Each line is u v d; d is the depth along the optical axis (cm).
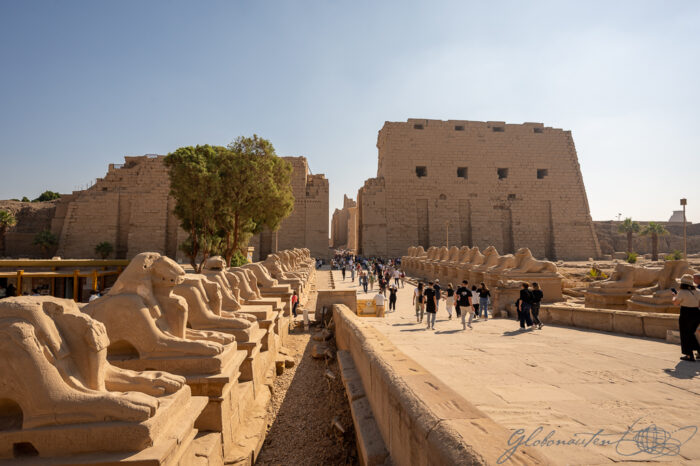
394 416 333
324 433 595
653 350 625
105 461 289
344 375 604
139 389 356
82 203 4353
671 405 354
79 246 4278
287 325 1202
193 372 473
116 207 4384
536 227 5444
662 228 4922
